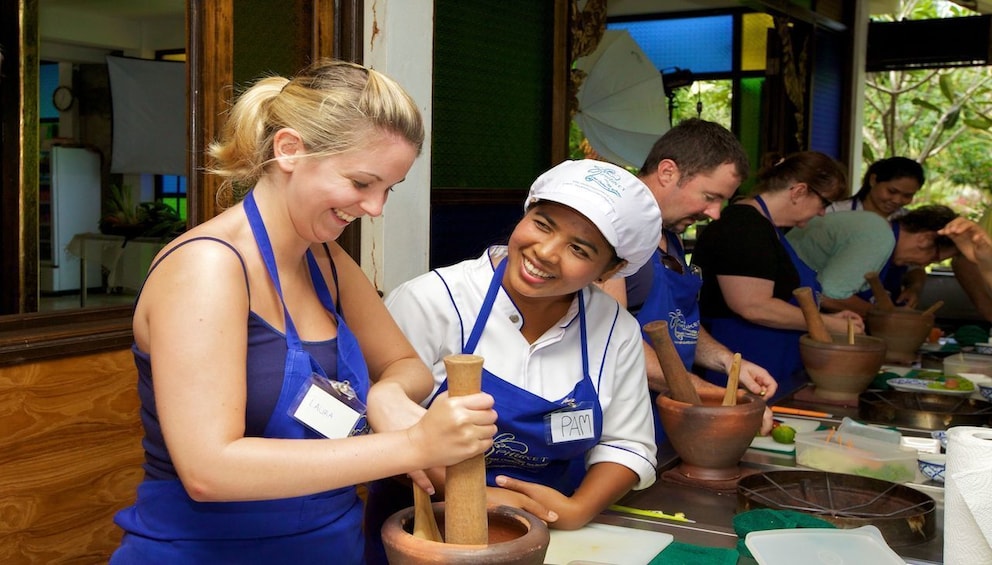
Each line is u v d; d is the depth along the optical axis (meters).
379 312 1.57
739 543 1.52
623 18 6.63
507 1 3.60
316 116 1.19
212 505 1.29
